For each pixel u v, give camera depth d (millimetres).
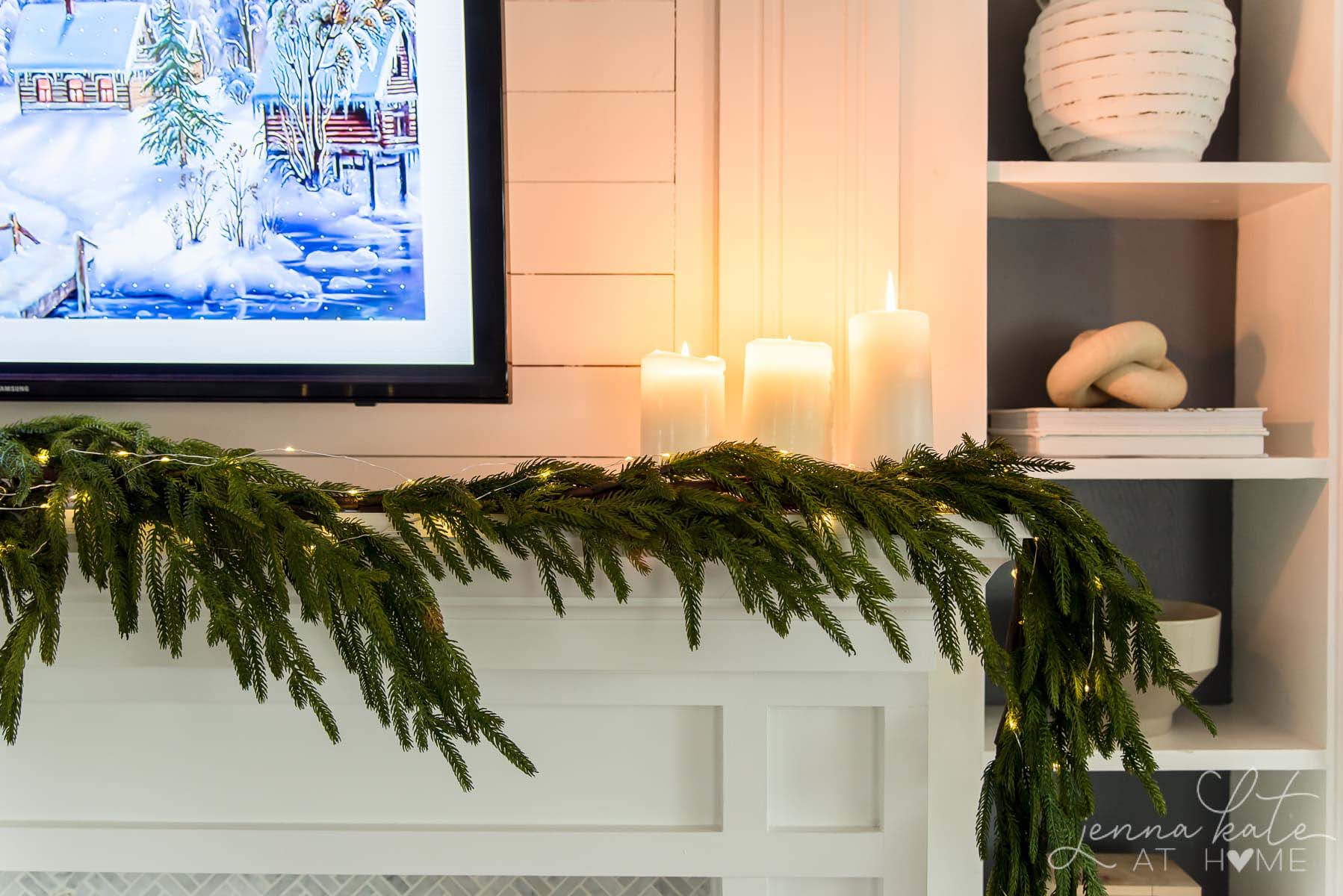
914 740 815
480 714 665
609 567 692
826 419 847
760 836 818
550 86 954
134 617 665
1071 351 989
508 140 957
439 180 918
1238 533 1123
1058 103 962
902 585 769
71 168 915
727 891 826
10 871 910
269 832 820
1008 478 761
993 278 1118
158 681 806
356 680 807
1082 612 742
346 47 907
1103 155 960
